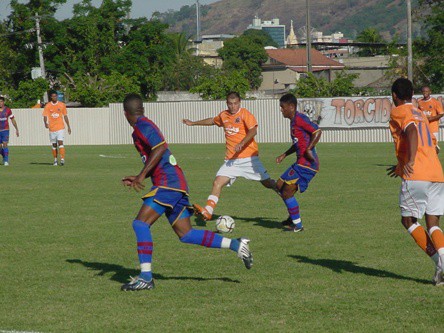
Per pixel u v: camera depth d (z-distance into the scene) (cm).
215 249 1839
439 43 10631
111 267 1636
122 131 8519
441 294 1342
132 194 3075
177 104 8262
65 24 11556
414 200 1410
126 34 11838
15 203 2789
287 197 2098
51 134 4828
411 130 1384
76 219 2367
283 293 1364
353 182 3438
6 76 11512
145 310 1259
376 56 17962
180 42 19512
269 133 7869
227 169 2298
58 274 1562
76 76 11169
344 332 1116
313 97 8288
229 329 1138
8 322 1191
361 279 1472
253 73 19988
